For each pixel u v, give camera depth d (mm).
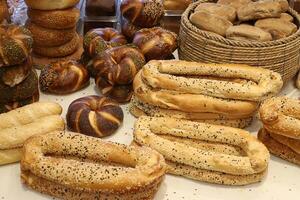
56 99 850
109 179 616
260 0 875
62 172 628
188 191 680
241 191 682
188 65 797
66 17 870
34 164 643
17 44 730
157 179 629
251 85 756
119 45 897
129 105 838
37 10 867
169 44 867
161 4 921
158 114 775
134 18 905
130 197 627
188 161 683
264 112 721
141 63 831
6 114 729
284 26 822
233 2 899
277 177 708
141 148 669
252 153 685
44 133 708
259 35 791
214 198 671
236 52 793
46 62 921
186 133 726
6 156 698
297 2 995
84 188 621
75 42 945
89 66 887
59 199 655
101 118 751
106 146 670
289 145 715
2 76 745
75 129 752
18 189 669
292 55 822
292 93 878
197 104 750
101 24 1021
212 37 798
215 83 754
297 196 679
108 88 833
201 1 922
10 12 946
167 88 764
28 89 781
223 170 674
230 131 719
